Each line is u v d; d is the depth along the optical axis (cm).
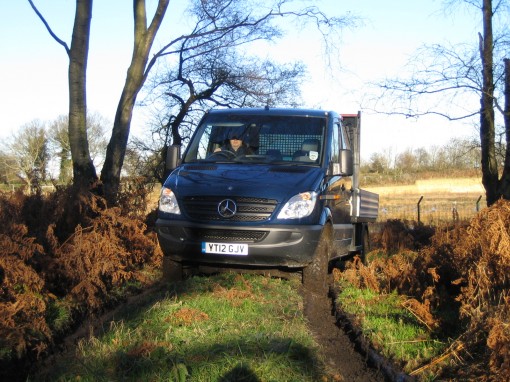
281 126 741
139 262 742
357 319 548
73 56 821
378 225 1756
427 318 513
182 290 607
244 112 772
